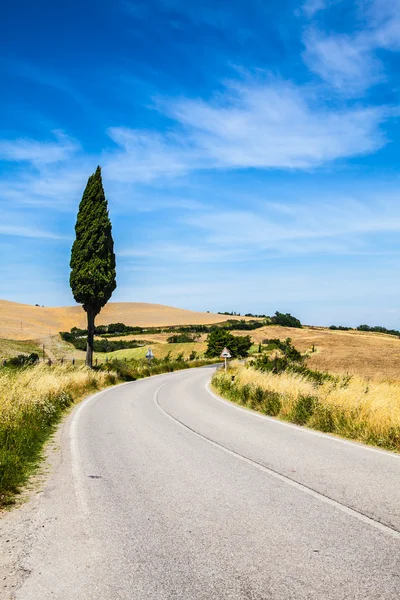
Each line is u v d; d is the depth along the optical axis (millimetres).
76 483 7074
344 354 56312
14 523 5375
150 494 6457
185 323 120938
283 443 10375
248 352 81938
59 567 4219
